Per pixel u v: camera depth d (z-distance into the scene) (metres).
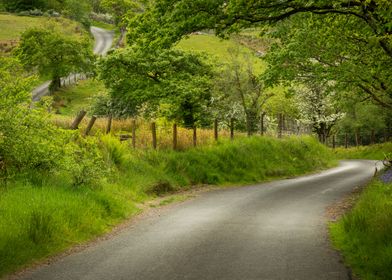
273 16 14.02
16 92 12.02
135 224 11.75
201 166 20.66
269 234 10.20
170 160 19.59
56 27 81.75
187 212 13.44
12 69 12.41
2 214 9.21
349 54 20.89
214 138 24.64
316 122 50.72
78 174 12.71
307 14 18.78
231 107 30.66
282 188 19.38
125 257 8.43
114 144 17.30
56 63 69.25
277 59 22.25
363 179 23.59
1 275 7.41
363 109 49.31
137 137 21.16
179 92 29.84
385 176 16.27
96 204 11.82
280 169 25.28
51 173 12.48
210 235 10.12
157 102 31.62
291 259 8.19
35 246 8.66
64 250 9.02
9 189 10.88
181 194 17.34
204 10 13.29
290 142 30.45
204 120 30.47
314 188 19.41
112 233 10.68
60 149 12.43
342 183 21.53
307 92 49.44
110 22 149.50
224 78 30.02
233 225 11.25
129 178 16.44
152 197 16.12
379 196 12.87
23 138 11.80
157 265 7.86
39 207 9.90
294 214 12.92
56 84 68.25
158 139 21.53
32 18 117.44
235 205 14.65
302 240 9.62
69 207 10.56
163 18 13.76
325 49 20.75
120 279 7.14
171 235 10.20
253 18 13.93
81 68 73.25
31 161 12.18
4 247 8.03
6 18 113.06
